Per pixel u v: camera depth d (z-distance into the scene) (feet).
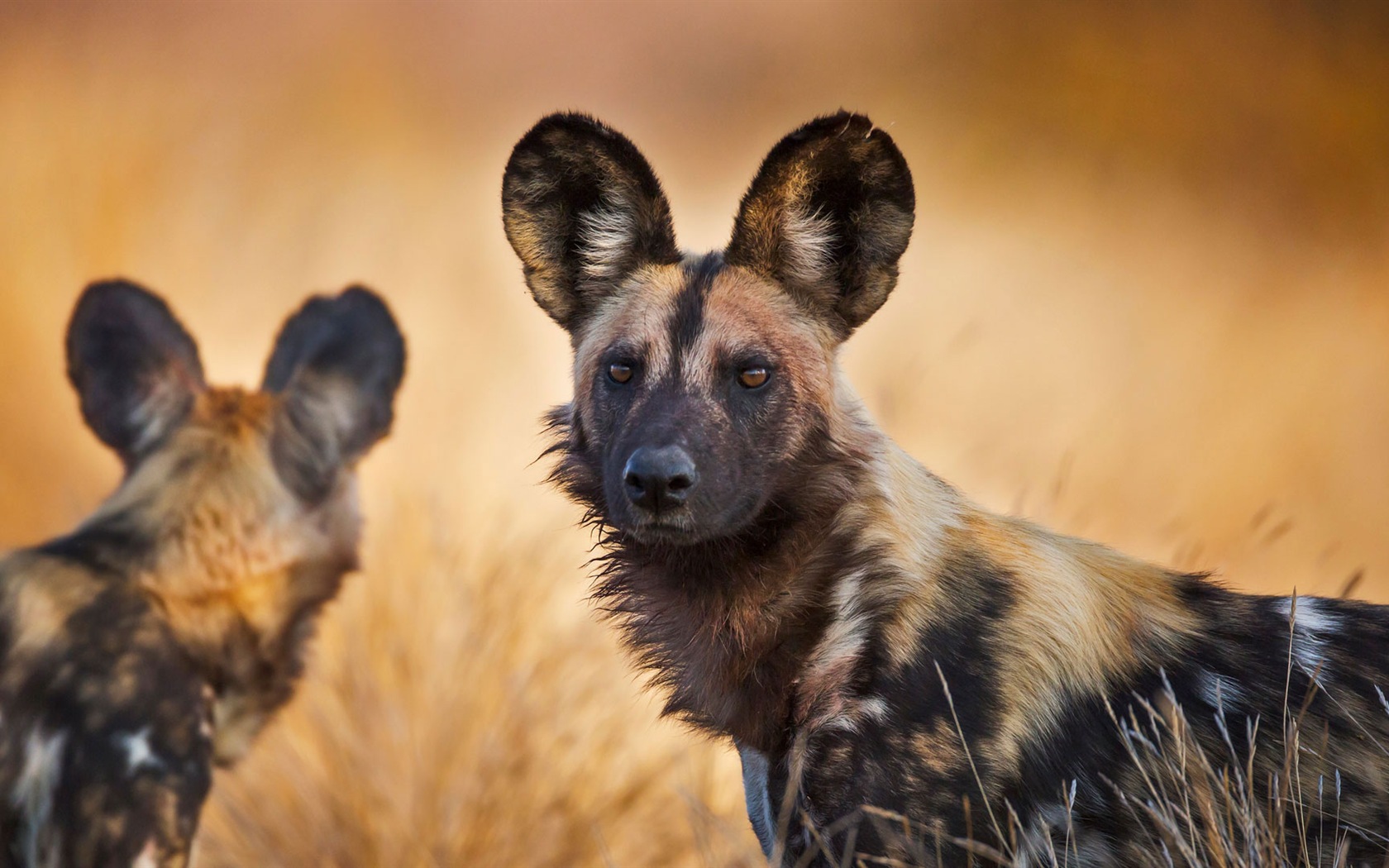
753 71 122.11
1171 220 85.76
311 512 23.09
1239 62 97.50
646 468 20.57
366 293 24.63
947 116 102.42
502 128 105.60
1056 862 18.88
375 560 33.91
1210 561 44.65
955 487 22.63
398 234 71.77
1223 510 50.47
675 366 22.04
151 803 20.13
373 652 31.45
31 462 45.16
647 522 20.80
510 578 32.78
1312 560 48.11
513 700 30.27
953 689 19.42
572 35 128.98
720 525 20.98
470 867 29.04
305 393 23.57
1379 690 19.62
